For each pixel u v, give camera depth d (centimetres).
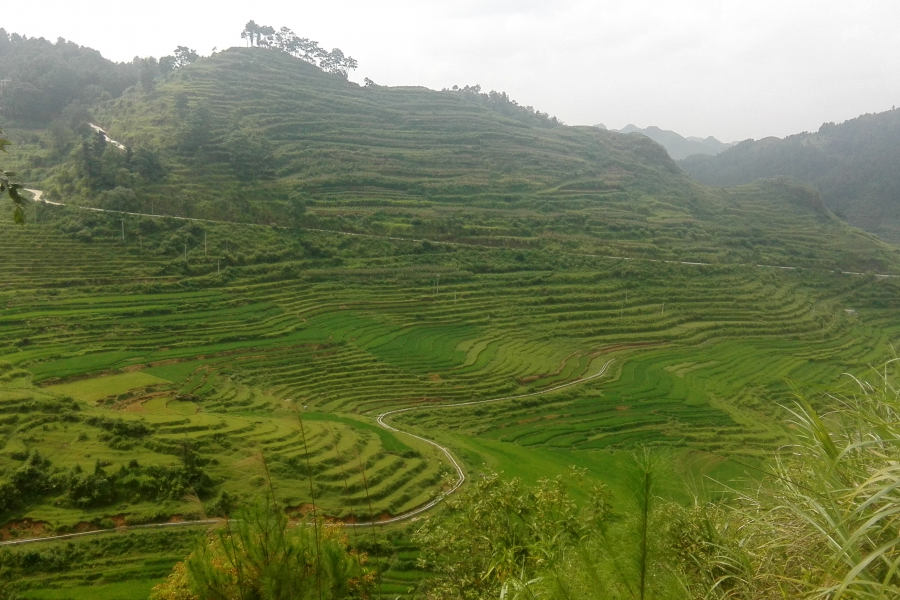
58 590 2330
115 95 12962
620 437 4881
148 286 6594
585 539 773
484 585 1223
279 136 11906
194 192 8562
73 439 3161
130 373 5138
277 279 7550
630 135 17000
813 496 630
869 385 686
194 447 3162
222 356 5750
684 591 593
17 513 2638
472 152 13375
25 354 5053
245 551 768
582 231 10562
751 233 11862
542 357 6556
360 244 8706
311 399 5250
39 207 7306
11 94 11238
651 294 8556
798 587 612
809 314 8631
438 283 8150
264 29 16625
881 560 561
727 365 6806
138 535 2583
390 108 15462
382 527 2792
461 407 5325
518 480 1471
